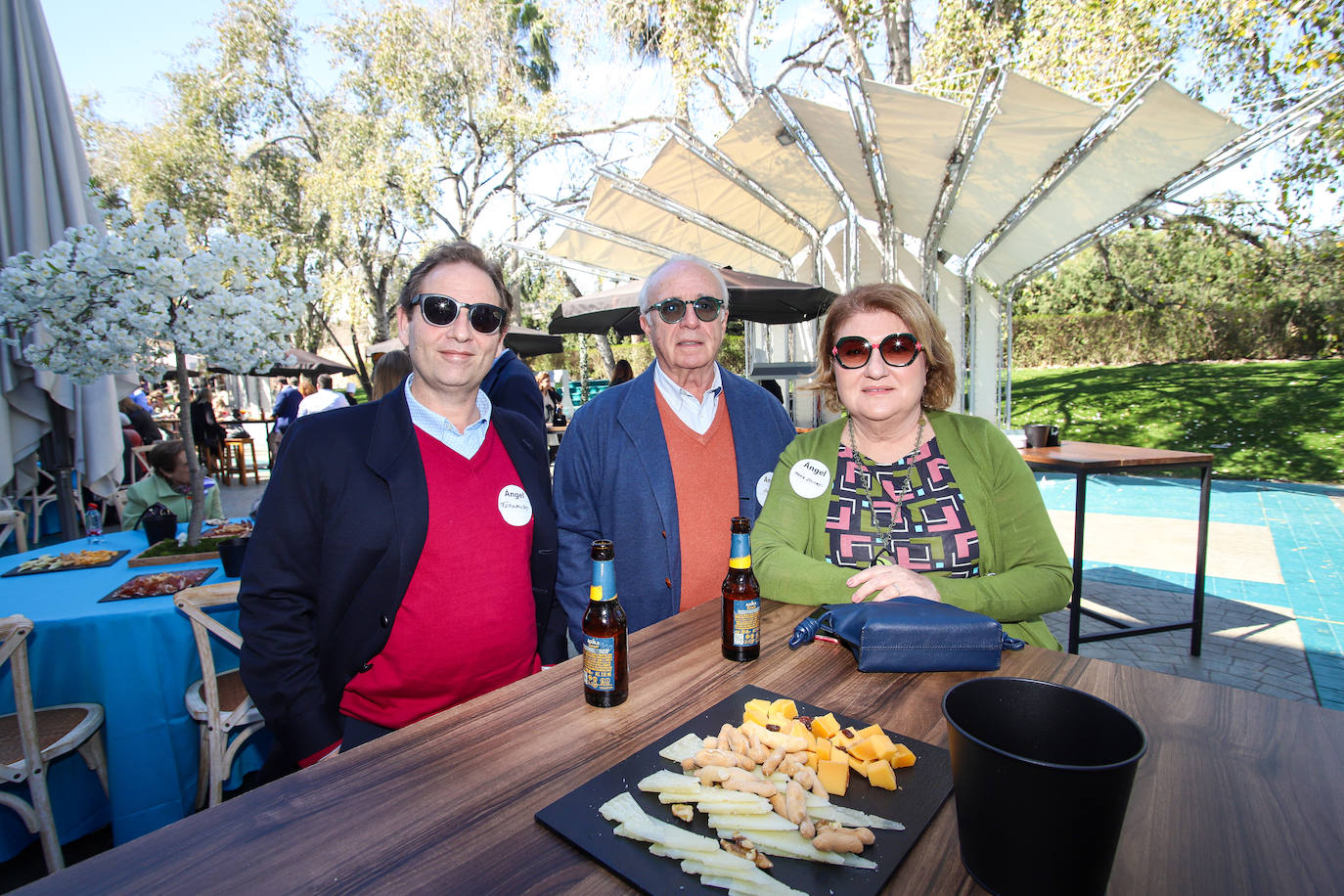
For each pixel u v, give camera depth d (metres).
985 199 7.22
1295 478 8.73
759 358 10.51
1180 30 7.58
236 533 2.87
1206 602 4.39
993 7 8.44
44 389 3.53
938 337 1.62
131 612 2.07
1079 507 3.33
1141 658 3.53
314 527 1.54
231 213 16.66
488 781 0.80
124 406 8.00
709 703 0.99
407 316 1.67
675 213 7.90
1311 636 3.76
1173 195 6.51
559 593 2.06
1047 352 15.59
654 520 2.01
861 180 7.39
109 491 3.75
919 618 1.09
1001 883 0.59
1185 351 13.99
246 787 2.41
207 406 10.45
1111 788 0.54
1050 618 4.17
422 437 1.65
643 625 2.02
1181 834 0.68
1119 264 15.33
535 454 1.83
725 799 0.71
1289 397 10.41
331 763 0.84
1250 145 5.71
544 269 17.88
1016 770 0.56
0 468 3.44
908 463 1.63
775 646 1.21
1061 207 7.21
